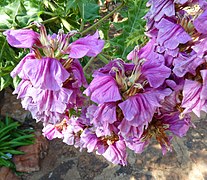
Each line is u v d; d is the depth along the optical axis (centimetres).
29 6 29
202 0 17
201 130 57
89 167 55
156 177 53
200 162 54
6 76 29
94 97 16
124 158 21
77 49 17
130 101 16
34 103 18
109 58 27
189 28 16
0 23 27
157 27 17
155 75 16
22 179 56
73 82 18
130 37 24
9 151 56
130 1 27
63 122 23
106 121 16
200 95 15
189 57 16
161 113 18
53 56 17
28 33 17
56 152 58
